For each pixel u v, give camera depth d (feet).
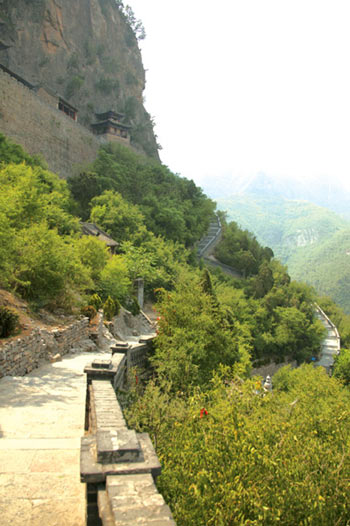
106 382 29.12
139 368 52.75
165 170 269.44
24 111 167.73
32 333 43.75
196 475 19.85
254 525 16.65
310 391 60.08
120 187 213.25
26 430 24.56
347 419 31.71
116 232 164.45
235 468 19.58
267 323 184.14
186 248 228.84
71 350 54.34
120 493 12.23
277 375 134.51
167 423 30.76
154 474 13.69
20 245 57.62
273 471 19.83
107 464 13.65
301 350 197.77
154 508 11.53
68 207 153.48
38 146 177.27
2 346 36.99
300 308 217.36
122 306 99.45
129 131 338.54
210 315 64.18
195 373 53.52
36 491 17.19
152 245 165.27
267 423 24.93
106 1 352.08
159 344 58.03
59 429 25.00
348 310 485.97
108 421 20.42
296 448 23.63
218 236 299.17
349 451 23.94
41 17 268.21
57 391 33.73
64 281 63.52
